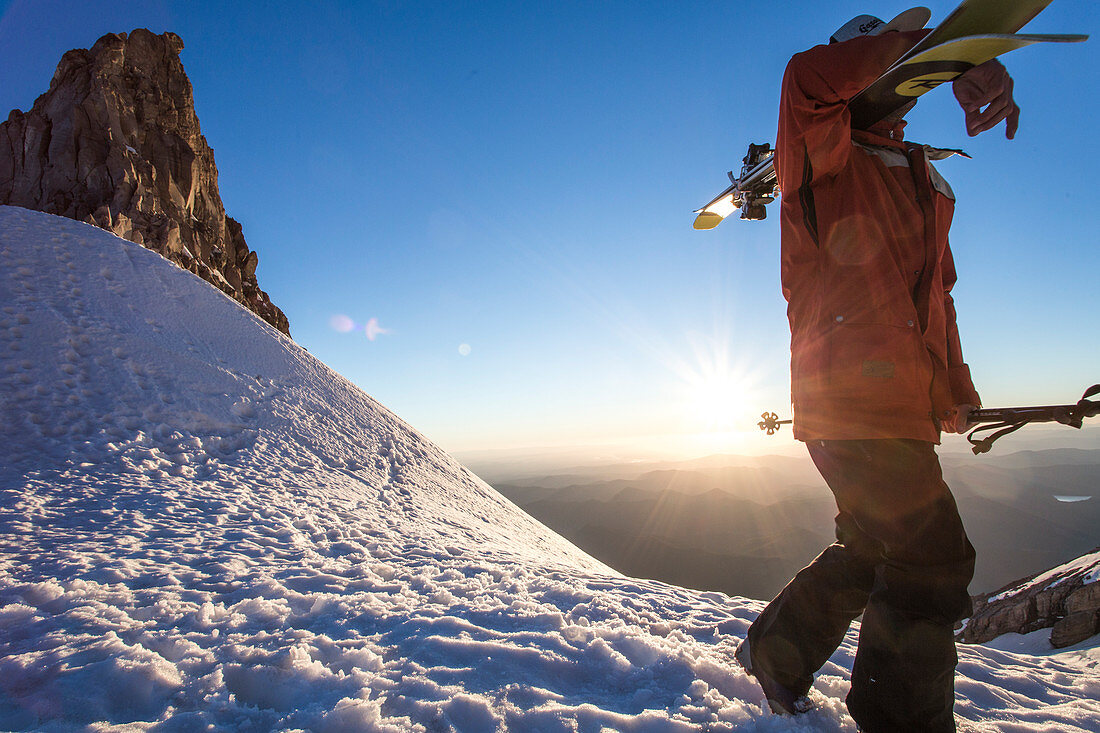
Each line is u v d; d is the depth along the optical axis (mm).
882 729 1285
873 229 1410
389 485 10367
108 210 32625
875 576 1396
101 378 9352
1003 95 1175
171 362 10922
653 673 1896
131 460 7152
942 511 1304
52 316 10398
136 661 1738
